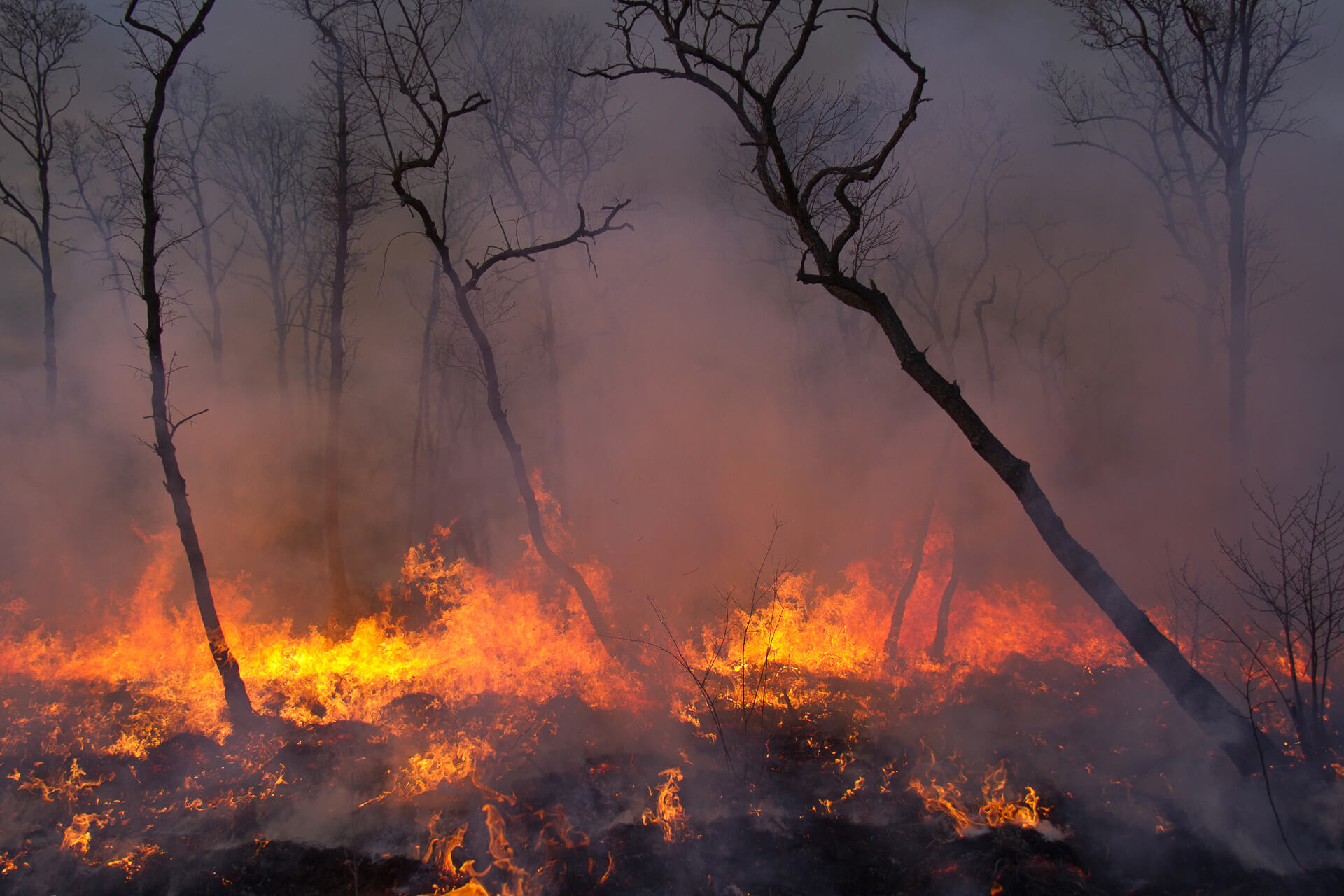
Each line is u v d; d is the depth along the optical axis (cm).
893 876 719
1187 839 738
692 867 733
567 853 751
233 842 776
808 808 828
